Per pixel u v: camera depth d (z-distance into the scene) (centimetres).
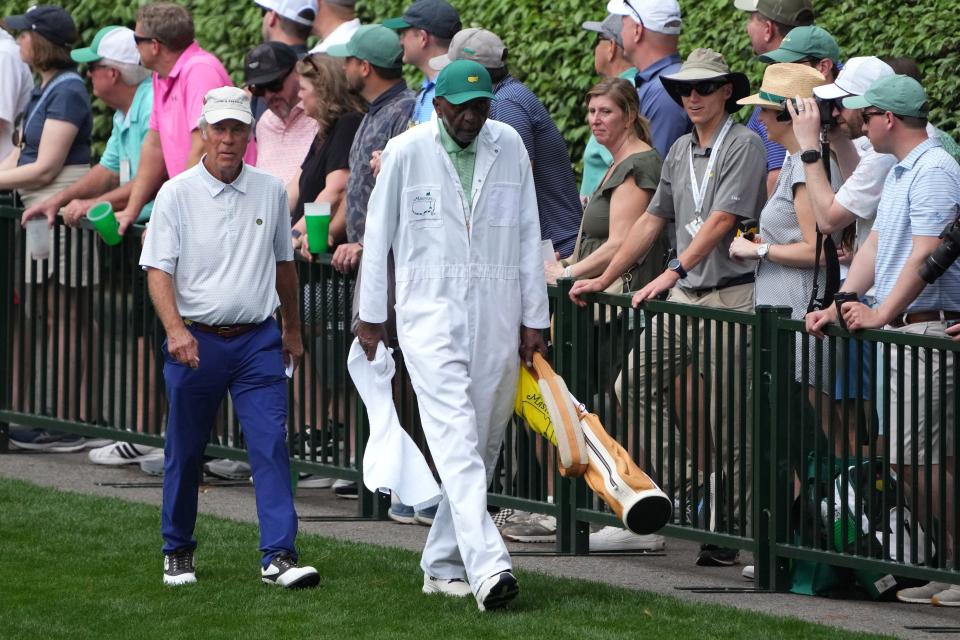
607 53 3169
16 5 5188
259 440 2431
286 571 2416
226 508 3033
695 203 2678
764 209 2639
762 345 2478
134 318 3269
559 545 2764
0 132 3747
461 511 2273
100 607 2323
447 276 2312
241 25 4641
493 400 2370
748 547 2523
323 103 3097
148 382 3275
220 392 2439
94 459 3431
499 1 3984
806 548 2458
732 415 2534
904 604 2425
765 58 2764
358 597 2369
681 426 2603
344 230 3078
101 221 3192
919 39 3147
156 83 3278
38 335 3434
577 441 2298
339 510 3080
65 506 2953
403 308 2334
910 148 2361
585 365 2717
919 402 2339
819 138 2508
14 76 3728
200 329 2419
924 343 2302
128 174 3447
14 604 2344
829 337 2411
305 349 3097
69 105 3497
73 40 3550
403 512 2959
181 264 2408
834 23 3316
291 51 3325
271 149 3347
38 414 3453
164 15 3212
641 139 2850
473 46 2905
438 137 2312
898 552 2361
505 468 2847
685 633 2186
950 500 2330
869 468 2389
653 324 2625
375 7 4325
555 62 3838
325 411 3062
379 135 2945
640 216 2798
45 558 2594
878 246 2409
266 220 2441
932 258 2294
